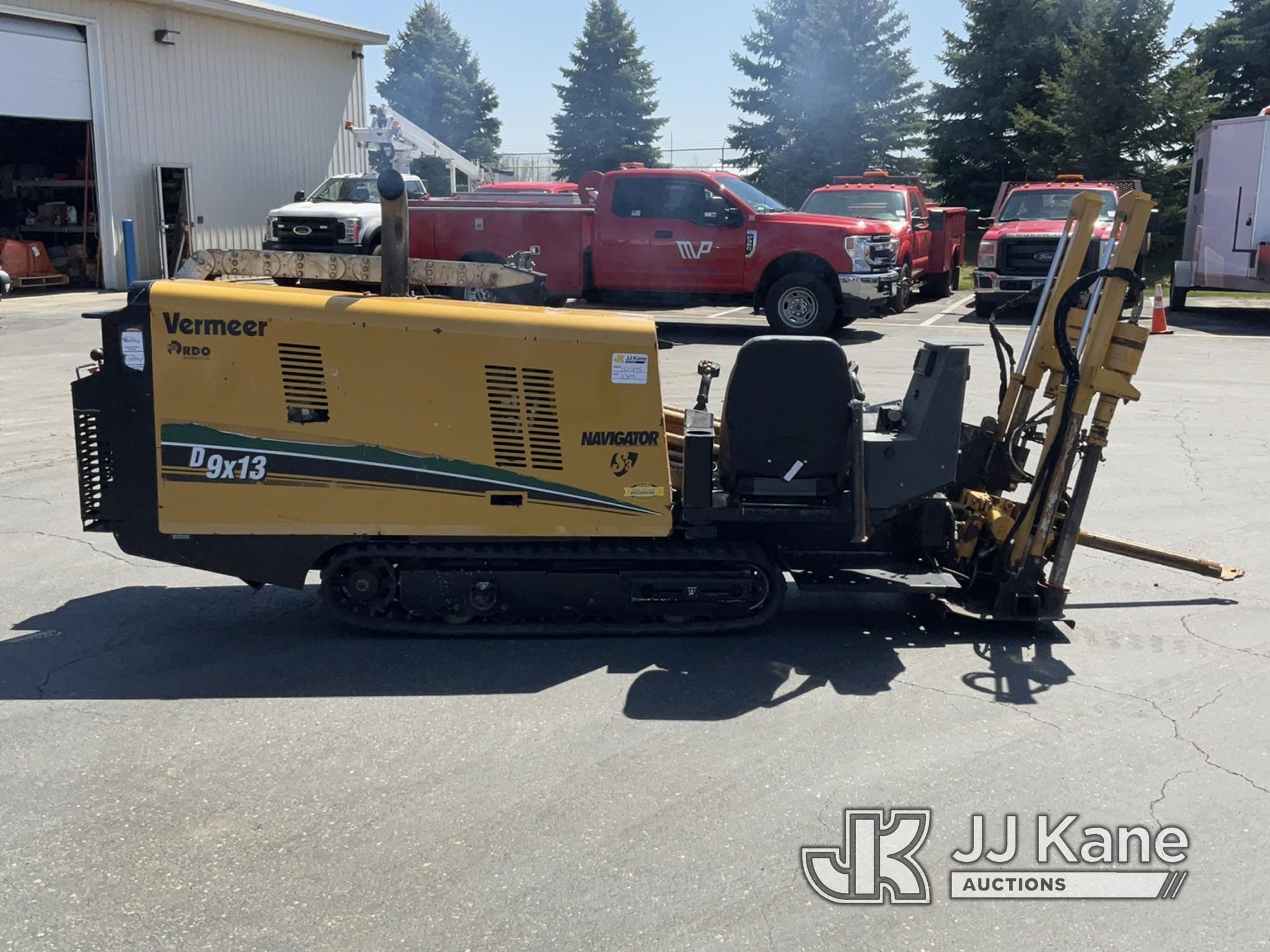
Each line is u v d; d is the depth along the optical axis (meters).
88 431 5.37
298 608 6.09
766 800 4.07
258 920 3.40
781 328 16.03
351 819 3.95
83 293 23.47
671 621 5.64
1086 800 4.09
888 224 17.86
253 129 27.92
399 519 5.36
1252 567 6.74
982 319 19.78
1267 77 40.22
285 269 5.87
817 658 5.39
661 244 16.22
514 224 16.33
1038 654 5.47
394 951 3.27
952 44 44.03
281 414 5.27
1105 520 7.69
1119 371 5.33
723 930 3.37
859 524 5.31
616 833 3.87
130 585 6.45
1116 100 36.31
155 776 4.25
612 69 65.50
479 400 5.29
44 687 5.04
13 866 3.67
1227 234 20.23
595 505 5.40
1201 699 4.95
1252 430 10.53
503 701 4.90
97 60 23.84
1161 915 3.45
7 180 25.81
